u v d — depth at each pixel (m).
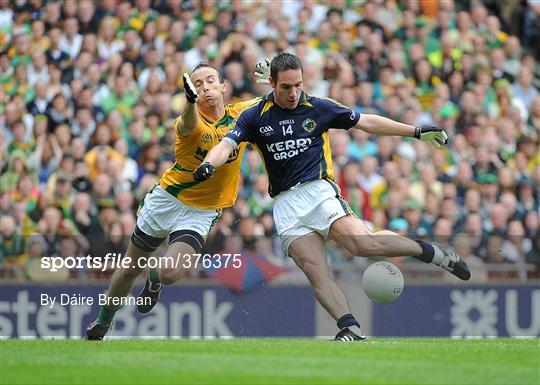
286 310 36.31
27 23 47.00
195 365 18.09
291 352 20.25
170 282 26.14
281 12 48.47
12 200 42.75
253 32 47.59
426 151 44.62
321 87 46.69
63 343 22.42
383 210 43.09
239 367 17.89
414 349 20.97
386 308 37.44
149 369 17.58
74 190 42.34
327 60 47.16
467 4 50.22
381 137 44.19
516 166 46.31
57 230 41.38
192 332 35.97
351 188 42.97
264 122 24.31
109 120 43.94
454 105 47.06
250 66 46.19
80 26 46.81
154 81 45.75
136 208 42.38
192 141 25.61
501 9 51.97
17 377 16.78
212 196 26.61
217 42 46.94
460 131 46.50
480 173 45.22
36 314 35.88
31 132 44.38
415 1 49.03
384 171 43.53
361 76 47.34
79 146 43.28
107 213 41.84
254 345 21.97
